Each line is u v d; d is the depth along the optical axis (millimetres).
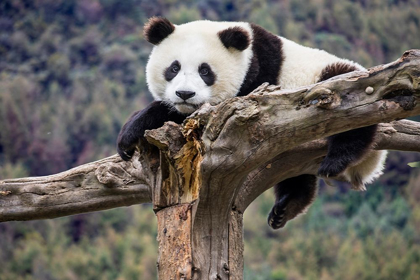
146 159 7957
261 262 45719
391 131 9062
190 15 77875
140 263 48406
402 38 73875
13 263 48875
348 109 6289
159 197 7598
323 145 8352
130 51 77188
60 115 65812
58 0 85500
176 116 9008
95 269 48250
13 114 64312
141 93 71125
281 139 6609
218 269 7230
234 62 9000
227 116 6555
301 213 10742
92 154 61312
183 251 7215
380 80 6152
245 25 9469
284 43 9461
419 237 43656
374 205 49281
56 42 79688
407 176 50250
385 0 79125
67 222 54656
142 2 85250
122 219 55656
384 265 40812
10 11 84125
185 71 8844
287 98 6484
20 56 77562
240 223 7895
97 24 83625
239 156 6672
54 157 61938
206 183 6883
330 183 9938
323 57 9289
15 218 9406
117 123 65250
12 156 61531
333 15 76500
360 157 8047
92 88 70938
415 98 6074
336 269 42281
